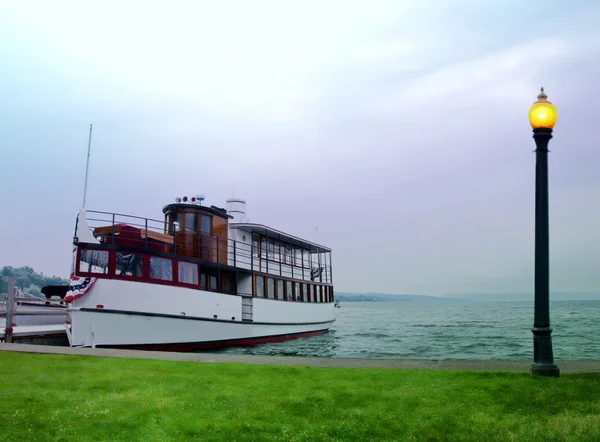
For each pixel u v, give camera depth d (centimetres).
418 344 3750
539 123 1130
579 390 945
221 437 743
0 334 2509
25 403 898
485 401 898
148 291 2461
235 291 3128
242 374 1188
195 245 2912
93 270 2322
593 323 6694
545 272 1116
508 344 3738
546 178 1132
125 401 922
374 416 826
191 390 1016
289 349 3269
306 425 791
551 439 704
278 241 3803
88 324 2242
